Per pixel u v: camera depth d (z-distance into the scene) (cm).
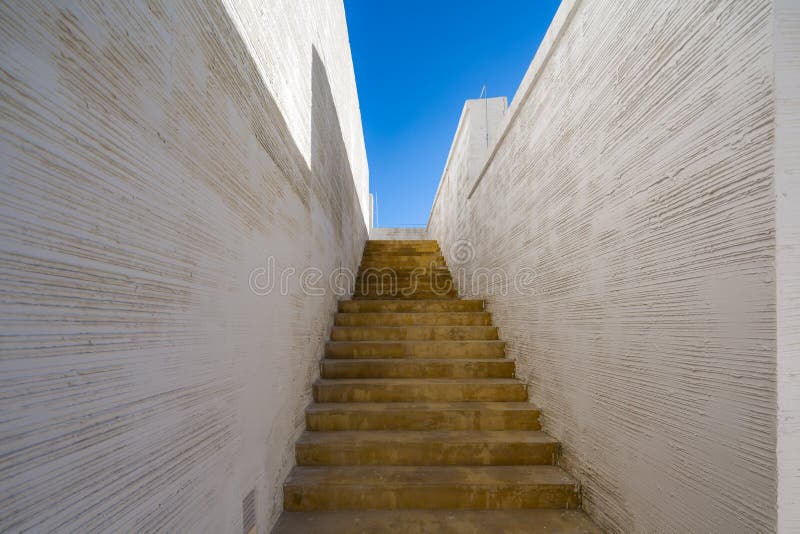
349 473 185
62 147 59
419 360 272
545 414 215
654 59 124
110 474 67
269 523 151
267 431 150
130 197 73
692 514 105
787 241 82
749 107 89
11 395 50
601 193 156
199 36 100
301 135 212
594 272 161
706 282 101
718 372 97
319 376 265
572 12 180
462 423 220
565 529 157
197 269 98
